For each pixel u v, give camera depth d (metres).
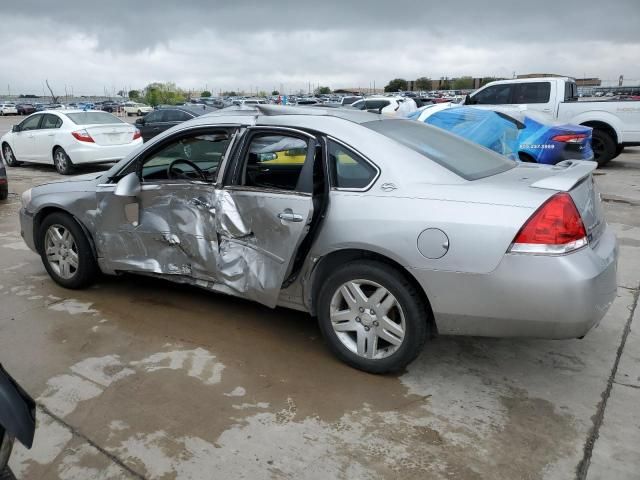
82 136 11.92
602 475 2.52
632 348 3.73
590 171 3.36
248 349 3.74
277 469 2.58
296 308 3.68
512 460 2.62
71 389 3.25
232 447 2.74
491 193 2.99
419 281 3.05
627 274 5.18
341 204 3.29
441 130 4.18
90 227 4.48
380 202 3.18
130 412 3.02
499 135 8.24
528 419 2.95
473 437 2.80
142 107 58.00
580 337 2.94
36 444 2.76
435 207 3.03
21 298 4.64
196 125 3.96
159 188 4.01
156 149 4.14
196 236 3.86
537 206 2.85
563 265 2.79
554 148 8.55
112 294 4.71
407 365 3.52
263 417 2.97
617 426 2.88
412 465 2.60
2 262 5.64
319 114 3.66
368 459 2.64
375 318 3.29
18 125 13.54
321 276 3.53
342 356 3.47
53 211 4.73
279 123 3.62
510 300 2.88
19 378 3.37
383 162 3.26
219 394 3.20
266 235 3.51
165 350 3.72
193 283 4.03
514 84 12.68
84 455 2.68
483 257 2.89
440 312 3.07
